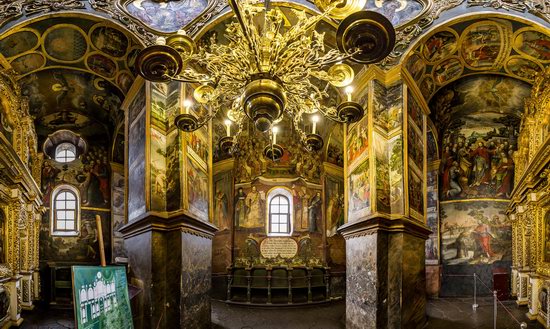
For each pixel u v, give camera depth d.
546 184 12.60
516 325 12.64
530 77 14.53
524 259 16.22
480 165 20.44
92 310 6.09
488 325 12.59
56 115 18.06
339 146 20.06
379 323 10.46
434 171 20.42
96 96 16.56
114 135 18.89
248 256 18.41
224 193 18.95
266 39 7.54
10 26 10.87
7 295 11.72
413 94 12.66
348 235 12.38
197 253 11.08
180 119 7.96
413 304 11.22
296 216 18.91
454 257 20.11
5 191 11.81
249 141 19.44
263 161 19.31
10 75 12.27
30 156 15.83
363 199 11.70
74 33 11.95
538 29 11.30
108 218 18.89
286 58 7.52
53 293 16.12
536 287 13.40
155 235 10.10
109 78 14.19
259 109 6.29
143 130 11.10
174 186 10.61
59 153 18.61
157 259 10.05
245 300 17.42
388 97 11.98
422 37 11.91
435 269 19.56
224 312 15.24
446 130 20.84
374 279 10.66
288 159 19.39
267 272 17.86
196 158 11.72
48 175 18.06
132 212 11.63
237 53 7.61
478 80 16.19
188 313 10.27
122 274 7.58
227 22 11.84
